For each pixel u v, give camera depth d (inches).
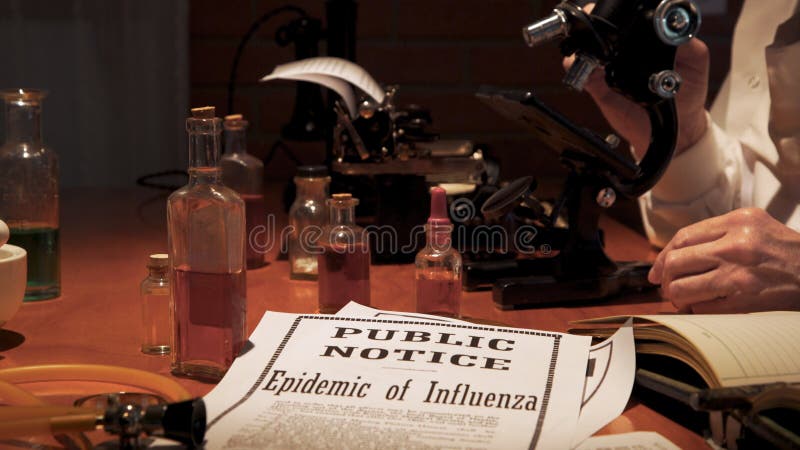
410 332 37.7
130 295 49.5
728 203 58.9
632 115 56.6
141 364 38.5
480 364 34.9
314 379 33.9
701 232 42.4
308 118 78.2
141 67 91.5
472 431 30.0
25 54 91.4
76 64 91.7
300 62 59.2
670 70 45.2
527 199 46.8
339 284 45.2
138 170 94.0
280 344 36.9
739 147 60.5
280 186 89.1
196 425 28.4
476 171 58.5
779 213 55.0
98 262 56.9
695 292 41.1
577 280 48.1
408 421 30.7
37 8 90.8
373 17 92.4
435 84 94.3
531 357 35.4
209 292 36.2
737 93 63.1
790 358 31.4
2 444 29.9
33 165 47.2
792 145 53.4
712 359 30.9
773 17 60.4
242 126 57.0
